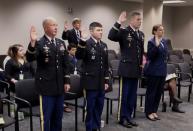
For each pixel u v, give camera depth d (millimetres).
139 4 11062
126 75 3713
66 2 8914
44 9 8375
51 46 2852
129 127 3891
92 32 3350
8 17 7656
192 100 5570
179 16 12766
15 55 4648
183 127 3977
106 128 3854
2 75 4496
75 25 5668
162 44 4074
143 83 4668
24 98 3307
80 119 4246
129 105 3924
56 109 2990
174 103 4762
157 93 4242
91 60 3307
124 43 3713
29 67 4754
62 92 2955
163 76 4121
